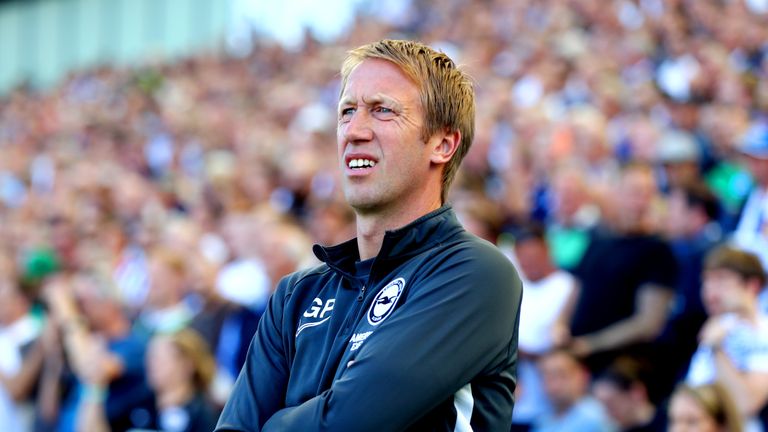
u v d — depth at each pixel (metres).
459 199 22.83
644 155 30.31
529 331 19.16
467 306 7.36
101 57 87.88
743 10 47.38
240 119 49.69
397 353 7.14
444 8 63.38
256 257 23.70
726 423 14.74
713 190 24.27
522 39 51.06
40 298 25.39
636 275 19.55
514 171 28.55
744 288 16.12
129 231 34.72
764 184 22.91
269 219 24.03
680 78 41.00
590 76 40.00
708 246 20.52
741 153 25.80
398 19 64.94
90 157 50.66
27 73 94.38
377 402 7.01
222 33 79.69
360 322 7.61
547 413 17.91
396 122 7.84
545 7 55.38
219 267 25.62
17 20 96.25
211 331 21.20
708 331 16.31
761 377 15.62
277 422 7.29
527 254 19.69
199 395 18.31
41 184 50.78
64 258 32.88
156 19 87.50
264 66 65.12
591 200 24.02
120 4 89.88
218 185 32.69
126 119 58.00
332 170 33.03
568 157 28.23
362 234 8.07
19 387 23.52
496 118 37.69
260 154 38.25
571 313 19.73
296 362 7.84
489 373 7.52
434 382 7.11
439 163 8.07
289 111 49.03
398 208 7.93
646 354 19.16
